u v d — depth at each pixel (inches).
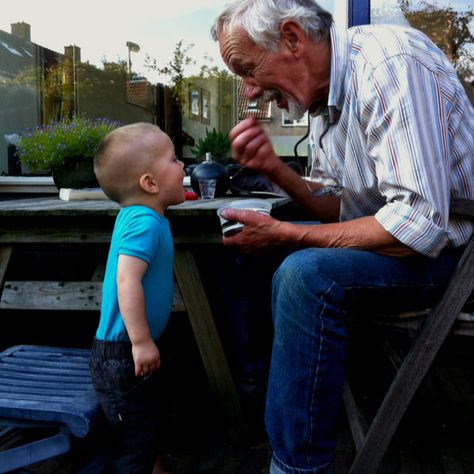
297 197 83.3
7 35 154.4
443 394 111.5
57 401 65.3
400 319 67.7
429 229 60.5
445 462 85.8
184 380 117.5
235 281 90.8
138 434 69.1
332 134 72.6
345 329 62.7
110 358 67.8
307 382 61.3
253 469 83.4
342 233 64.9
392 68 62.0
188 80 158.1
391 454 88.4
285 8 66.1
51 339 139.3
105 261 121.4
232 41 68.6
